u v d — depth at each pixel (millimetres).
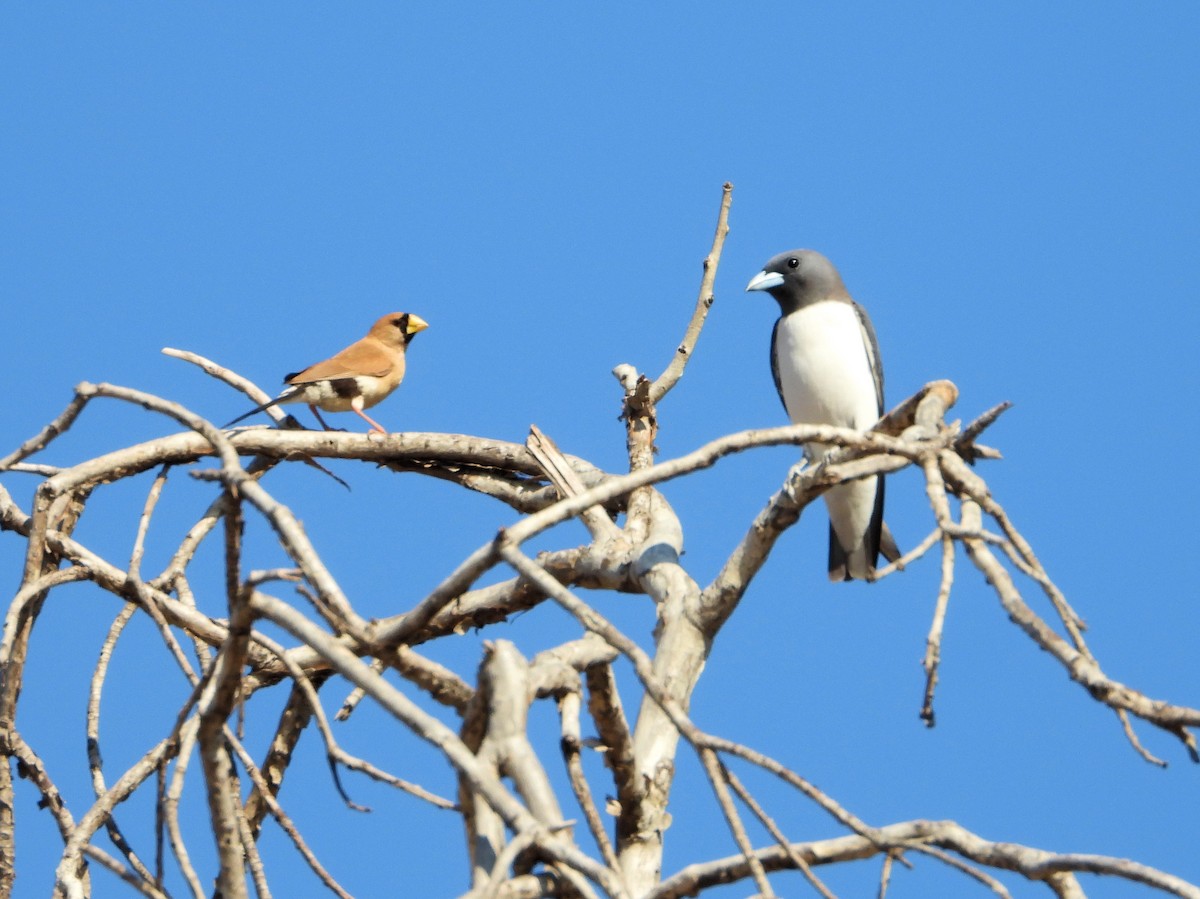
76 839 10594
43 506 12609
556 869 7336
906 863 6973
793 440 8859
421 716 7090
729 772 7215
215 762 8578
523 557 8031
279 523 8477
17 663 12289
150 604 11430
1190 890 6438
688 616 12039
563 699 9461
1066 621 7605
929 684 7359
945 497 8438
